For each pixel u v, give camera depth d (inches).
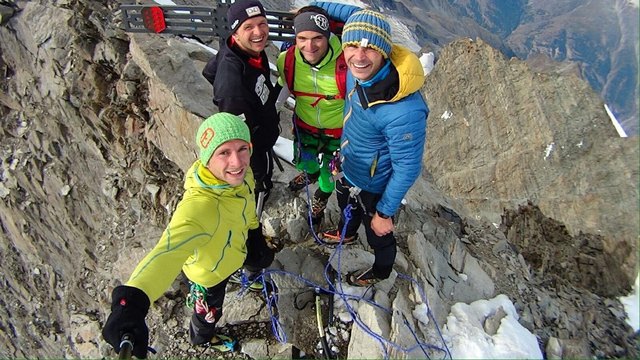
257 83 75.7
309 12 71.6
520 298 111.4
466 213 154.1
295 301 90.1
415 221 115.1
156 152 154.3
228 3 125.1
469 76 455.8
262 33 72.5
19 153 199.8
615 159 366.0
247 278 88.6
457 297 99.7
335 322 87.4
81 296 156.3
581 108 402.6
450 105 459.5
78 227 185.9
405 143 64.5
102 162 174.6
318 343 86.4
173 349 89.4
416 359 78.7
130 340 45.8
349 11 82.7
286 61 80.1
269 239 100.7
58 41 179.8
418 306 88.8
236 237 66.1
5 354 229.0
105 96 170.6
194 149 134.7
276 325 87.1
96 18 176.6
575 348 98.8
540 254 193.9
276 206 112.3
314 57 74.5
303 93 81.0
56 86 183.9
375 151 70.7
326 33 72.1
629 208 329.7
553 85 416.5
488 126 434.0
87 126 177.0
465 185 420.8
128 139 164.1
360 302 87.8
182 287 98.0
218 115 58.5
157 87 139.2
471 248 123.6
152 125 152.0
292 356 85.2
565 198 354.9
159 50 143.0
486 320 93.9
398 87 62.2
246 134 58.8
